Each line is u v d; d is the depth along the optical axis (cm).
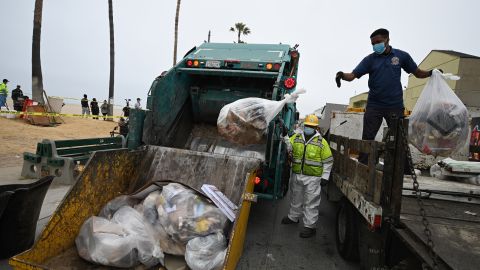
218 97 496
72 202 269
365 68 418
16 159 755
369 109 425
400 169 235
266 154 404
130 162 362
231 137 378
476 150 554
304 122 443
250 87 498
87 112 2105
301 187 455
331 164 430
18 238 313
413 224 231
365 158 346
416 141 335
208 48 543
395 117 245
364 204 279
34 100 1474
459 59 2075
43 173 573
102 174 311
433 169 410
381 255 254
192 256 258
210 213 286
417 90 2459
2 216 301
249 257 368
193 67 477
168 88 452
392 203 241
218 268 252
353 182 344
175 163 379
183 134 504
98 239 251
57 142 588
